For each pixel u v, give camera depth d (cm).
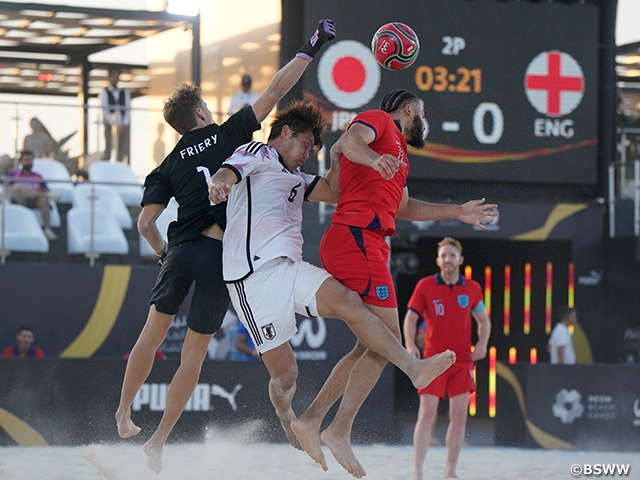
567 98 2911
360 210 1040
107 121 2670
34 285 2400
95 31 3130
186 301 2419
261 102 1176
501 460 1900
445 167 2833
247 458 1784
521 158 2883
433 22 2802
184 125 1197
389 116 1051
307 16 2692
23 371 1981
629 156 3052
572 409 2189
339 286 1029
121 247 2588
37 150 2609
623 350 2931
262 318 1048
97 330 2431
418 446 1590
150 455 1190
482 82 2847
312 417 1068
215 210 1152
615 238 2938
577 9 2925
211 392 2045
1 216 2491
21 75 3472
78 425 1988
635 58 3444
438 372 975
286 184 1068
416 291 1697
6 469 1593
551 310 2991
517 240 2927
